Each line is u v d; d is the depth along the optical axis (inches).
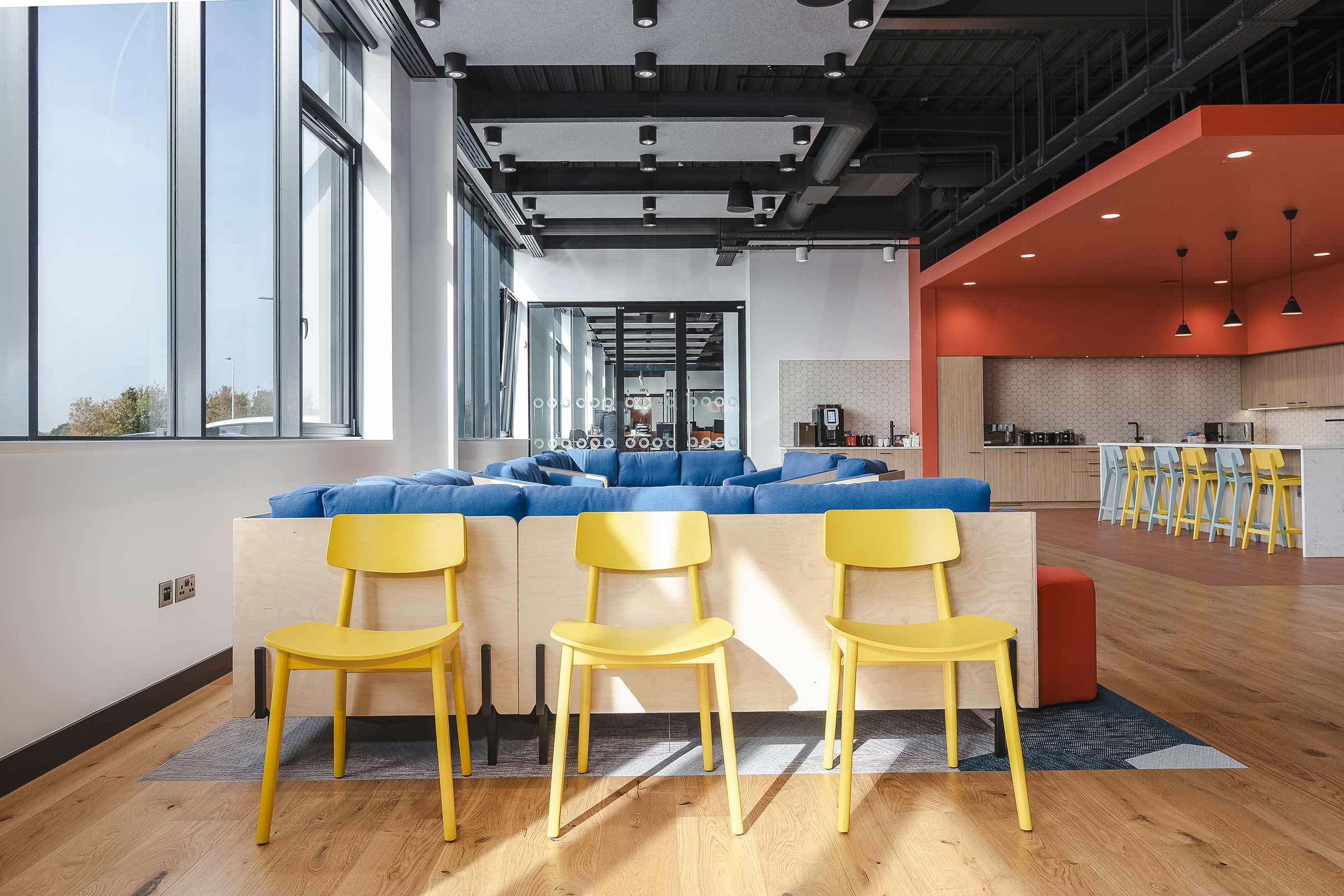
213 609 130.6
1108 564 238.8
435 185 221.0
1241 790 88.7
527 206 323.6
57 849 76.5
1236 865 73.0
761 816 83.7
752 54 189.8
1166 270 360.2
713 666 90.0
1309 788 89.0
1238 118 198.5
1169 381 423.5
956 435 402.6
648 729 110.3
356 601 97.6
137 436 120.8
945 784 91.5
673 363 418.9
